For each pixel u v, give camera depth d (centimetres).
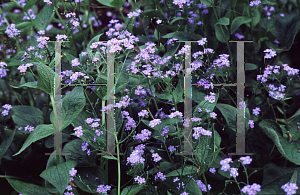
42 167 273
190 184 210
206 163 193
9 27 258
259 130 249
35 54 240
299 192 200
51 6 288
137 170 212
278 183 202
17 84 311
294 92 292
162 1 310
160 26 298
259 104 265
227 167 183
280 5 349
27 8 277
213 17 299
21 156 280
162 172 231
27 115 263
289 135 232
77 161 230
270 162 255
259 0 263
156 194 214
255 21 297
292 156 219
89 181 228
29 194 212
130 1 337
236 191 236
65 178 201
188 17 306
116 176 251
